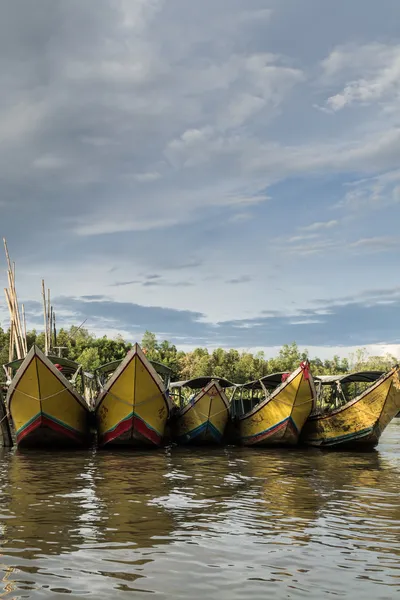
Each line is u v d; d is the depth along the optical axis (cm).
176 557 861
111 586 738
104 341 7512
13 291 3247
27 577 765
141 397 2344
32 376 2239
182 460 2091
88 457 2155
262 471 1814
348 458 2198
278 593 724
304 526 1062
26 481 1563
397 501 1315
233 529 1036
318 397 2836
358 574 795
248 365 8188
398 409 2500
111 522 1075
